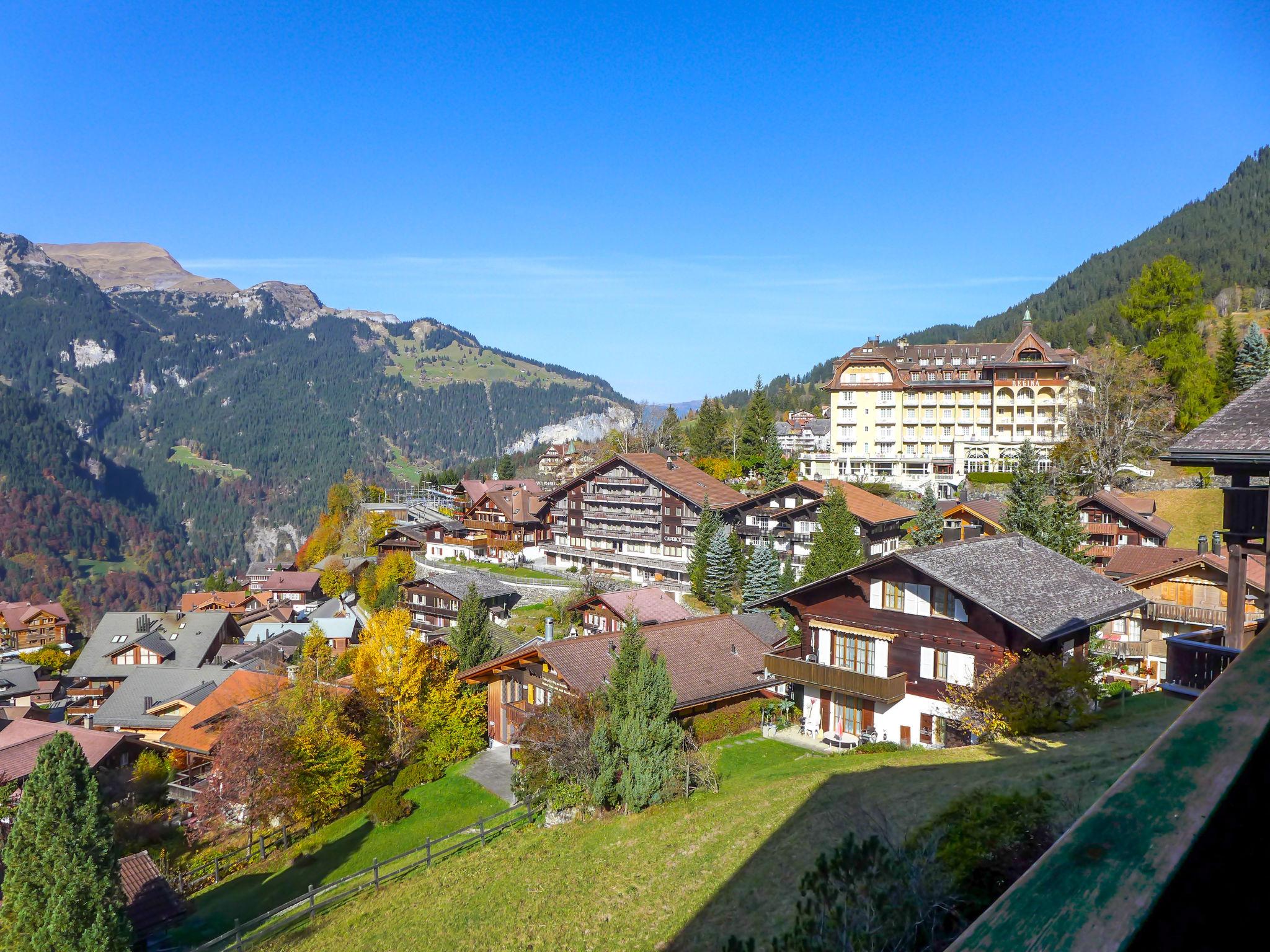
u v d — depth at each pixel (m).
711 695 38.91
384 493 186.88
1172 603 43.25
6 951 26.97
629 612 43.84
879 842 19.06
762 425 114.25
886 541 75.31
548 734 33.47
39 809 27.64
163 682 76.38
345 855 37.75
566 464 163.25
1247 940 1.78
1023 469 56.31
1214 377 82.50
